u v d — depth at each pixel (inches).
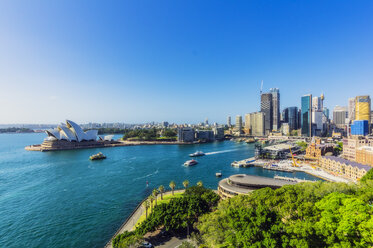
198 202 2842.0
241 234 1528.1
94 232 3043.8
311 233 1419.8
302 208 1731.1
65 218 3457.2
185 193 3585.1
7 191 4756.4
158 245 2383.1
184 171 6973.4
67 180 5669.3
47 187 5049.2
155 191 3595.0
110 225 3235.7
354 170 5585.6
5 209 3796.8
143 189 4948.3
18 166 7534.5
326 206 1680.6
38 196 4434.1
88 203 4079.7
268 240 1413.6
